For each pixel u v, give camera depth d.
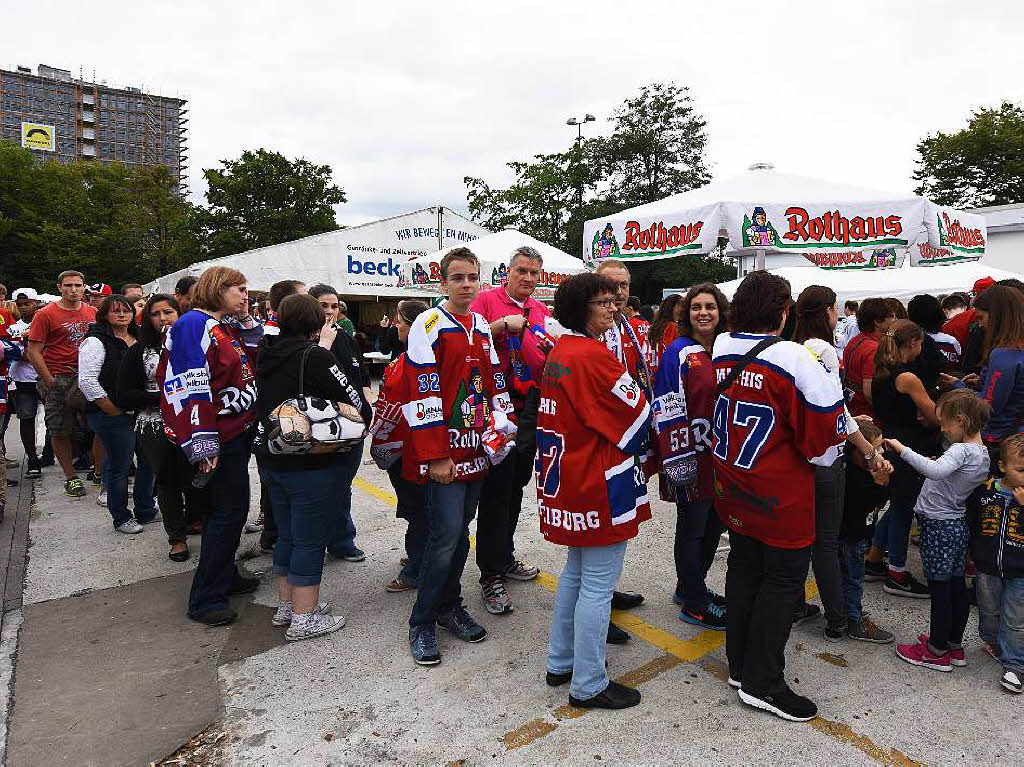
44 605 3.77
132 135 128.38
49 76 123.19
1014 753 2.37
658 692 2.81
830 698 2.73
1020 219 17.06
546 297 6.97
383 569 4.24
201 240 36.81
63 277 5.91
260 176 35.41
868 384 3.81
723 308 3.17
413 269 9.91
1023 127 28.55
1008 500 2.81
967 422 2.87
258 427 3.45
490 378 3.11
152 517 5.22
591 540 2.49
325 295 3.85
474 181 34.06
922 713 2.62
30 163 46.34
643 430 2.51
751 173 4.83
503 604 3.58
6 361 6.05
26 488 6.29
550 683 2.85
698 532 3.30
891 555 3.73
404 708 2.73
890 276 11.39
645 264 33.44
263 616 3.62
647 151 37.72
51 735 2.59
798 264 20.08
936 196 31.11
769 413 2.45
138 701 2.82
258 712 2.72
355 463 4.15
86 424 6.11
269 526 4.57
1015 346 3.45
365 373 4.07
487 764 2.37
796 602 2.58
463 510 3.08
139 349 4.03
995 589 2.88
